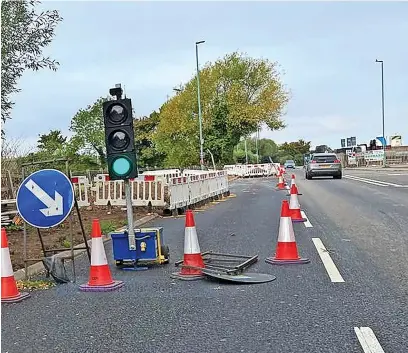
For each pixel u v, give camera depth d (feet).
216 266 26.30
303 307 19.38
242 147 297.33
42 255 31.71
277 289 22.15
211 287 23.18
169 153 195.11
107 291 23.11
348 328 16.93
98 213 57.21
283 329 17.02
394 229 37.70
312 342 15.76
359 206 53.83
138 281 24.88
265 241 34.45
